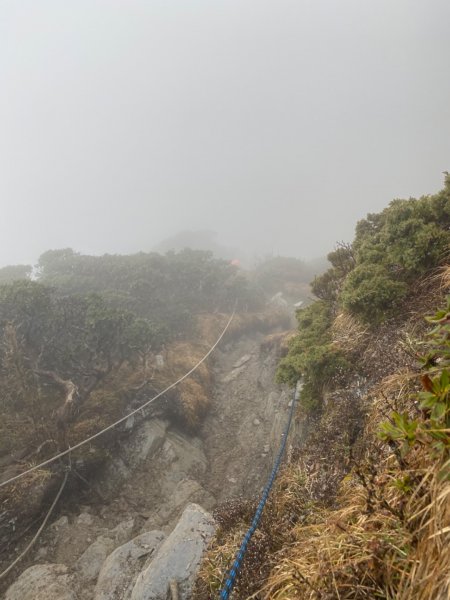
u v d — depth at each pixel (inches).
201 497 318.3
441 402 63.3
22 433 310.7
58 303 442.3
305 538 111.4
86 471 316.5
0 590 231.3
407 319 187.2
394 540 72.1
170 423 410.3
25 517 267.6
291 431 300.5
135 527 289.7
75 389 357.1
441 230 199.6
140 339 419.8
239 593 110.2
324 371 221.5
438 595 55.1
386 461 101.9
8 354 351.6
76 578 237.1
